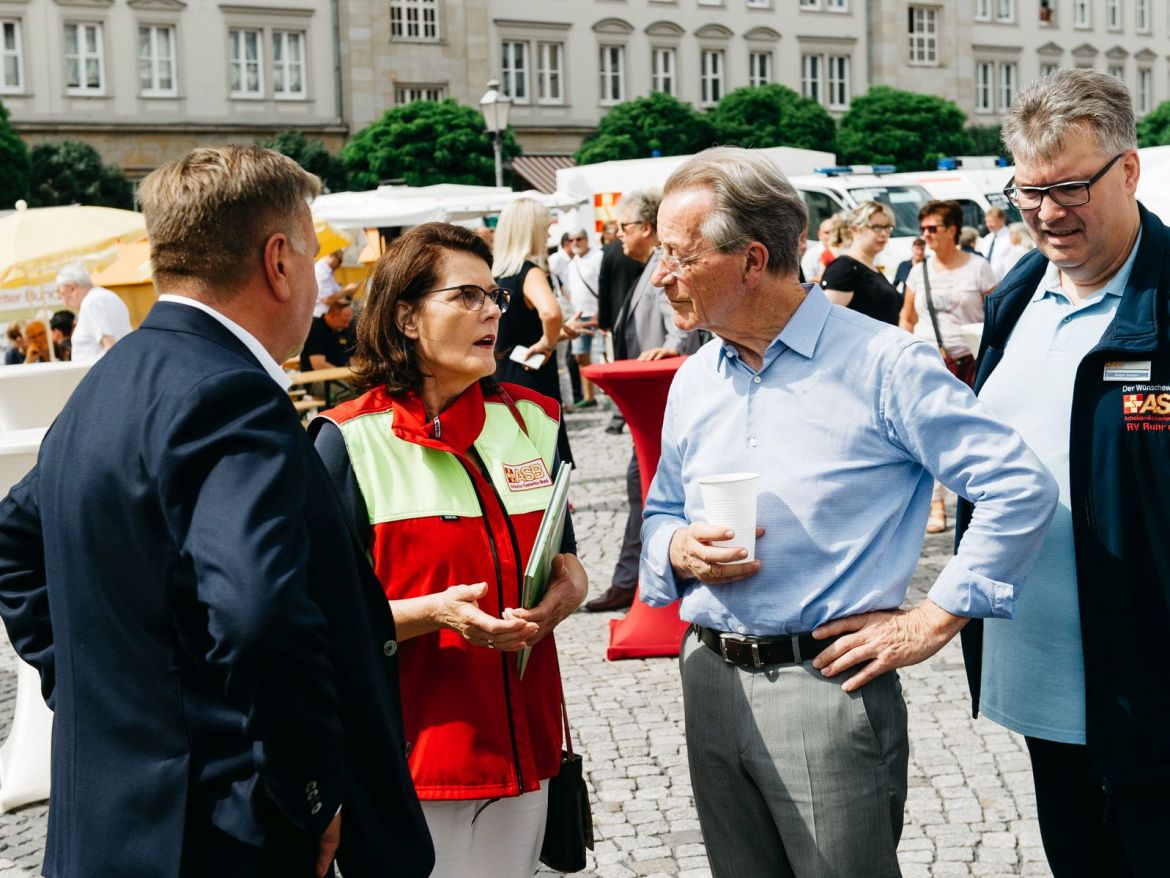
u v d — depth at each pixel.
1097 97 2.53
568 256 17.95
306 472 1.93
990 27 55.69
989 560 2.35
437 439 2.62
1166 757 2.55
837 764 2.43
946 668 5.57
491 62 45.75
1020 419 2.72
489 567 2.59
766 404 2.52
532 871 2.72
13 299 15.40
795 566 2.47
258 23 42.25
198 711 1.89
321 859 2.00
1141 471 2.53
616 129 41.09
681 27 48.72
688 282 2.48
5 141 35.50
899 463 2.48
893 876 2.48
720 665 2.58
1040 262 2.79
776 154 23.42
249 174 2.04
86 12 39.75
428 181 37.75
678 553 2.60
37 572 2.13
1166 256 2.57
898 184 20.81
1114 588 2.56
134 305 17.97
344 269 20.55
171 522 1.84
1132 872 2.68
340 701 2.00
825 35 51.66
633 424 5.86
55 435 1.98
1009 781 4.42
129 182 39.81
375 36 43.66
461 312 2.60
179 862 1.86
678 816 4.27
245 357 2.01
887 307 6.93
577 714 5.22
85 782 1.90
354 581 2.03
